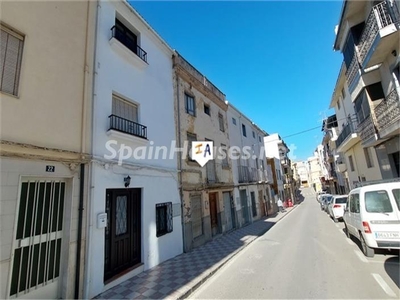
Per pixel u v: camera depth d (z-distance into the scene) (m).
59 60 4.90
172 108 9.16
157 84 8.38
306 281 4.83
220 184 11.69
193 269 6.07
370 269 5.25
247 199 16.03
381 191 5.97
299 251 7.46
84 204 4.86
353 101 12.07
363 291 4.16
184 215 8.55
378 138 9.45
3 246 3.54
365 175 13.92
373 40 7.91
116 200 5.91
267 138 31.89
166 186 7.83
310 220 15.59
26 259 3.90
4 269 3.51
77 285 4.43
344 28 11.04
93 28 5.98
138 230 6.43
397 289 4.16
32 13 4.54
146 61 7.92
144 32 8.13
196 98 11.41
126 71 6.87
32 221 4.05
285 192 33.19
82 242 4.68
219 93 14.38
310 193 70.44
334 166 30.02
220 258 7.08
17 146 3.83
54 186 4.51
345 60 11.85
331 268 5.52
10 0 4.21
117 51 6.62
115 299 4.51
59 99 4.74
